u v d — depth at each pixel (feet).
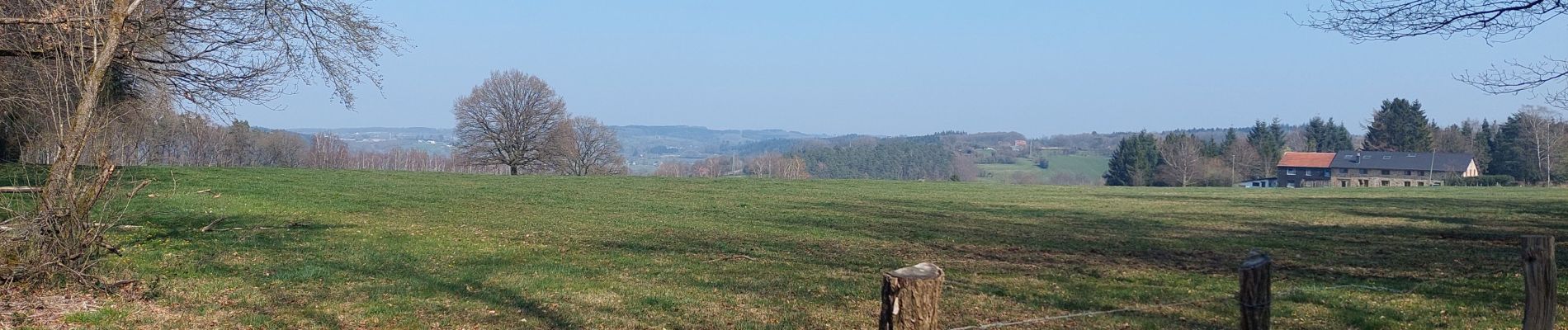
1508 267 47.80
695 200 105.60
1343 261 52.42
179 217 65.41
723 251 56.08
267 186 102.73
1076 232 72.90
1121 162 328.90
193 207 73.56
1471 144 344.49
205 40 52.21
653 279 42.39
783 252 55.67
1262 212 98.99
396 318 31.78
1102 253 56.85
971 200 117.19
